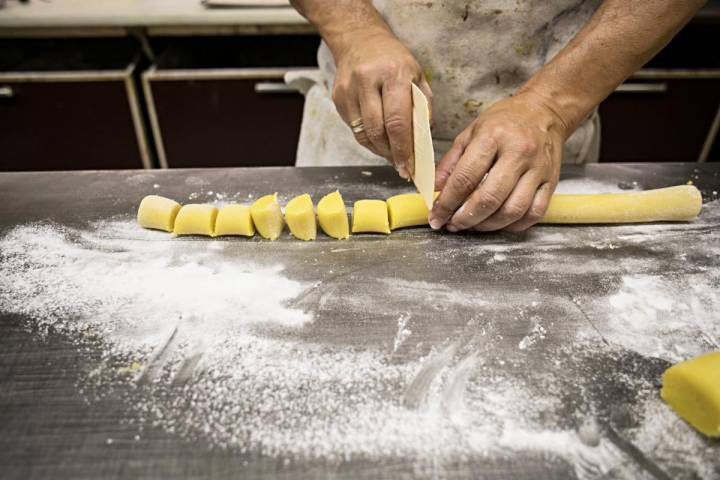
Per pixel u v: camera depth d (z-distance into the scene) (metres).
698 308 0.81
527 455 0.61
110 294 0.84
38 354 0.73
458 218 0.90
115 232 0.98
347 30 1.01
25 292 0.84
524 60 1.14
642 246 0.95
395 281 0.86
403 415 0.65
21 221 1.01
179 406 0.66
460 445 0.62
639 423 0.64
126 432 0.63
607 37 0.92
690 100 2.15
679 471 0.59
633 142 2.28
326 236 0.97
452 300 0.83
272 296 0.83
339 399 0.67
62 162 2.22
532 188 0.87
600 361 0.73
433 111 1.22
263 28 2.01
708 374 0.62
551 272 0.89
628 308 0.81
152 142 2.27
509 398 0.67
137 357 0.73
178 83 2.05
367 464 0.60
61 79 2.00
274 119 2.18
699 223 1.00
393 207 0.97
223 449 0.61
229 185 1.12
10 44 2.26
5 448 0.61
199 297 0.83
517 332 0.77
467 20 1.08
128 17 1.92
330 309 0.81
